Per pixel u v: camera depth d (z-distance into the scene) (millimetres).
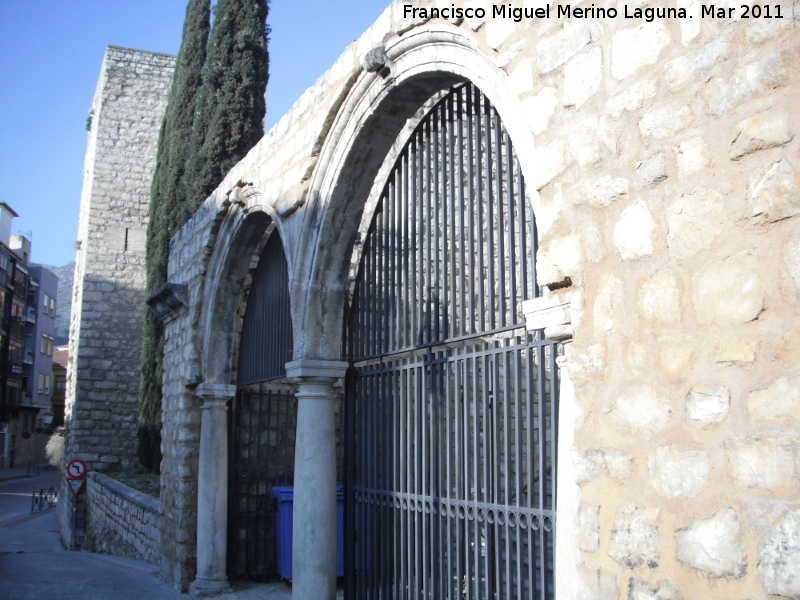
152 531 11930
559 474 3607
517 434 4820
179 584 9328
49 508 28828
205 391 9219
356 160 6316
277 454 9508
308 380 6703
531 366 4750
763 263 2764
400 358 6734
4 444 47906
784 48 2744
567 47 3713
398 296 6449
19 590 9602
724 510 2812
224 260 9086
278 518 9188
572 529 3469
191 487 9562
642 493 3143
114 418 20188
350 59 6020
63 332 138875
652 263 3189
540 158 3828
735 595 2738
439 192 5922
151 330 17875
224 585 8914
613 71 3441
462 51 4695
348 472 6996
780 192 2715
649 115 3246
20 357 50781
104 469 19766
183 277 10352
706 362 2938
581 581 3391
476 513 5152
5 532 21250
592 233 3488
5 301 46250
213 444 9227
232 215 8797
